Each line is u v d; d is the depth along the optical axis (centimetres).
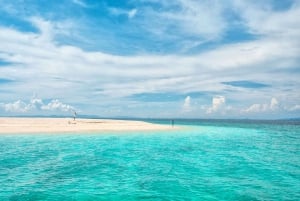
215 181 1554
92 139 3272
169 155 2406
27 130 3834
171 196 1286
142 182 1503
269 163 2152
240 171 1838
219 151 2761
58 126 4706
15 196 1246
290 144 3622
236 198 1275
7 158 2055
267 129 7788
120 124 6294
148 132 4559
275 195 1323
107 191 1339
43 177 1568
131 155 2353
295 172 1823
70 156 2203
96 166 1875
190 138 4028
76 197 1248
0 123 4847
